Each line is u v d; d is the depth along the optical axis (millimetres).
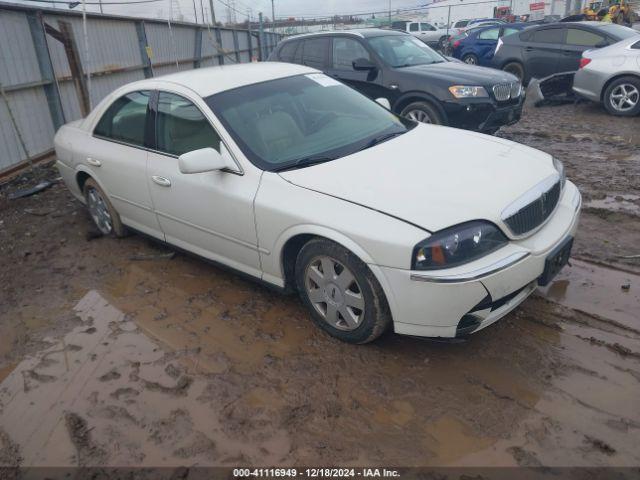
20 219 5879
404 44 8250
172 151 3936
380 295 2902
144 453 2574
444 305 2711
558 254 3025
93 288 4230
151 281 4266
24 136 7777
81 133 4957
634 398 2670
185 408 2834
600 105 10211
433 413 2668
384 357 3111
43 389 3086
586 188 5605
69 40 8469
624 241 4309
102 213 5109
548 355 3020
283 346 3283
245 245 3531
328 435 2582
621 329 3201
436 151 3537
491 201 2898
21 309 4004
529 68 11977
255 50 24125
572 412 2607
